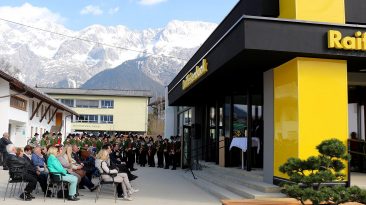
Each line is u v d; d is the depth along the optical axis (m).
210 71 13.92
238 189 11.99
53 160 11.52
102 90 73.38
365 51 10.80
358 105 15.95
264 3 11.87
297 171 8.41
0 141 20.05
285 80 11.65
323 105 10.95
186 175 18.98
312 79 10.98
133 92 74.06
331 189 7.72
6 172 18.98
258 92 16.94
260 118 16.88
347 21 11.62
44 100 31.03
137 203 11.30
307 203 8.98
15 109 26.06
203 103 24.72
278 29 10.47
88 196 12.57
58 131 32.97
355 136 15.73
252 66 12.39
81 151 16.14
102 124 72.75
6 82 23.72
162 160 26.06
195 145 24.36
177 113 36.06
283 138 11.60
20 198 11.77
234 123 18.44
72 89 72.88
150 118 79.56
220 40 12.34
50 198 11.96
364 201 7.73
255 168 15.88
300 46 10.52
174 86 23.67
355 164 15.21
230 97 18.83
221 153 17.86
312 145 10.79
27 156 12.73
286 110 11.50
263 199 9.92
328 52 10.62
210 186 14.21
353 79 13.80
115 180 11.72
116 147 18.94
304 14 10.94
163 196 12.76
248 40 10.29
